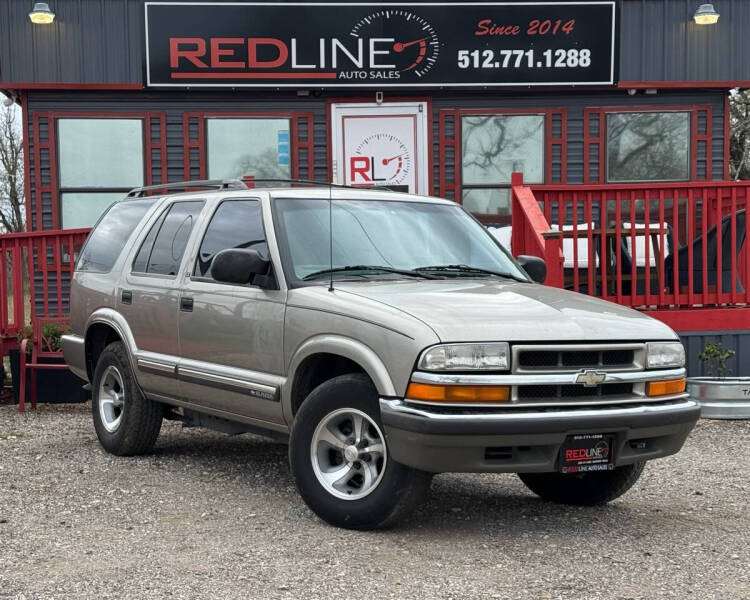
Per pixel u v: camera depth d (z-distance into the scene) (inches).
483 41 496.4
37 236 390.0
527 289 211.8
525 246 354.3
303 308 200.5
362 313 187.2
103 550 177.6
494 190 513.0
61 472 246.4
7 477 240.2
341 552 175.8
